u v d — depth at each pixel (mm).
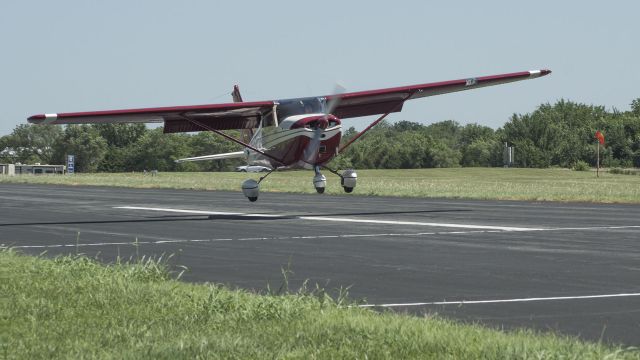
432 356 8297
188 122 36562
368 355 8320
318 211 35438
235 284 14688
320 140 33750
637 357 8055
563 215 32438
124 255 19359
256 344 8805
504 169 144625
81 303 11508
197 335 9312
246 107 34500
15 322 10172
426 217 31406
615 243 21562
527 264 17266
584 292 13461
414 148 190000
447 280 14992
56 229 26828
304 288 13562
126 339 9195
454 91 39094
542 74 38844
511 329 10250
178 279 15031
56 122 32500
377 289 13953
